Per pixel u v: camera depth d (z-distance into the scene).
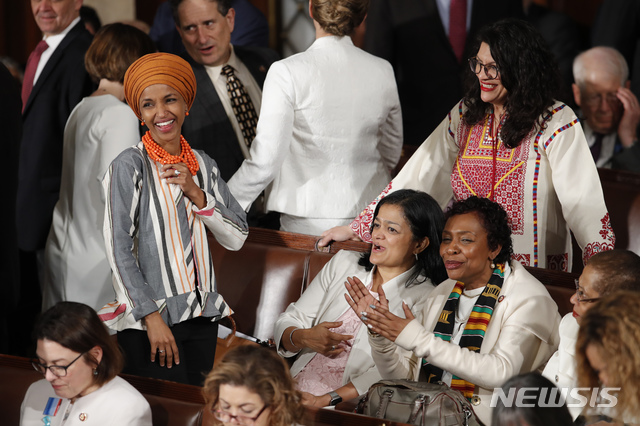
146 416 9.97
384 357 11.43
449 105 20.45
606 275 9.84
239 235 11.80
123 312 10.81
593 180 12.34
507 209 12.88
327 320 12.91
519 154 12.70
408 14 20.42
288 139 14.11
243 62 17.33
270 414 8.81
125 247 10.72
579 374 8.16
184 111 11.16
